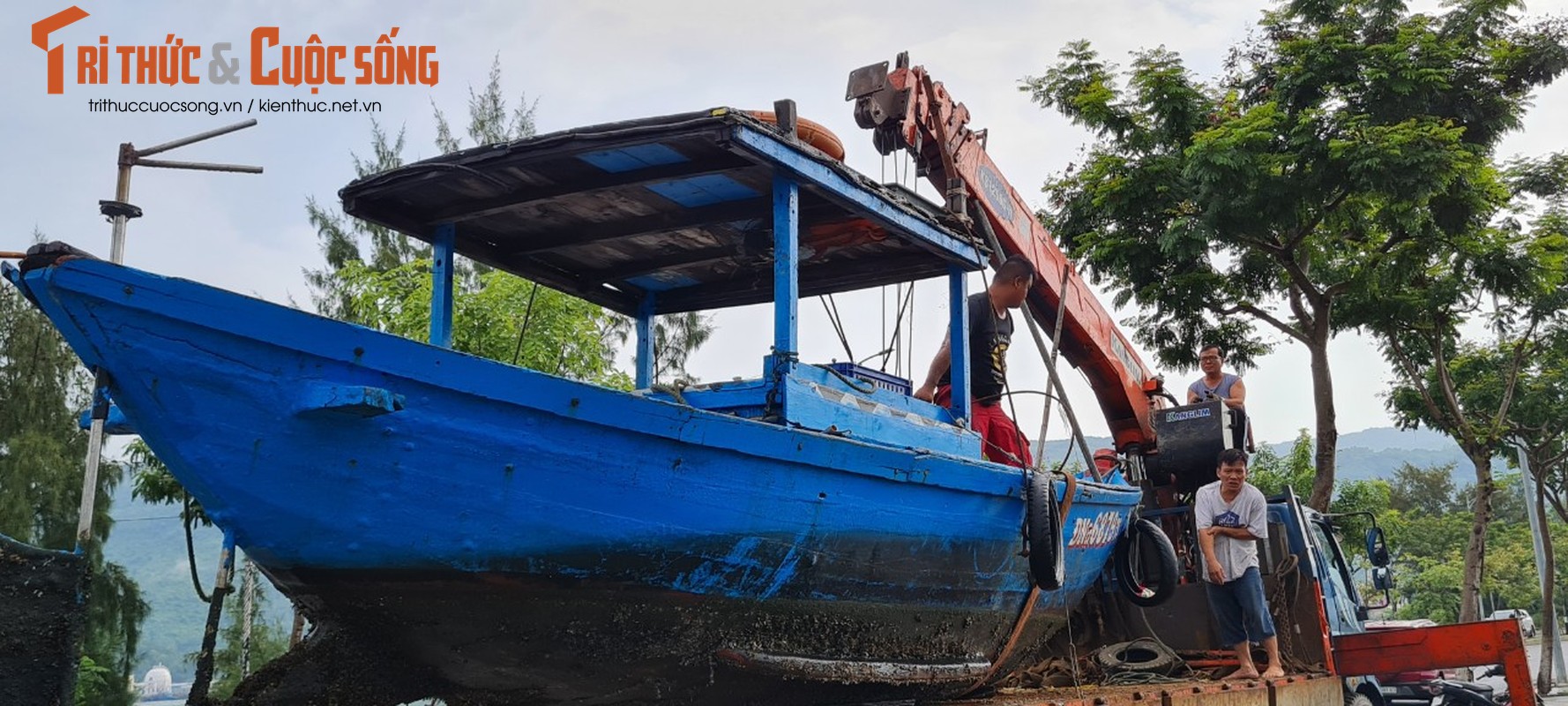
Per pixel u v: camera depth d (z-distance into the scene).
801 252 6.84
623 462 4.21
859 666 5.16
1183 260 14.44
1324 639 8.63
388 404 3.69
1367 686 10.02
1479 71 14.39
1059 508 6.18
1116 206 14.90
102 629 20.97
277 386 3.67
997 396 7.25
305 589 4.08
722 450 4.40
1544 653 24.66
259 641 17.94
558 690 4.57
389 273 13.34
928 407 6.16
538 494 4.09
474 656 4.32
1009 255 9.09
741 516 4.53
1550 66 14.36
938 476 5.35
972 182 8.39
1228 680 7.28
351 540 3.92
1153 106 14.74
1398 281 14.93
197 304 3.54
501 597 4.18
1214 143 13.59
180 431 3.65
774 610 4.82
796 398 4.99
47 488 21.08
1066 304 9.70
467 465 3.96
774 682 4.91
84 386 22.83
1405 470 77.62
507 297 12.33
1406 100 13.76
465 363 3.87
